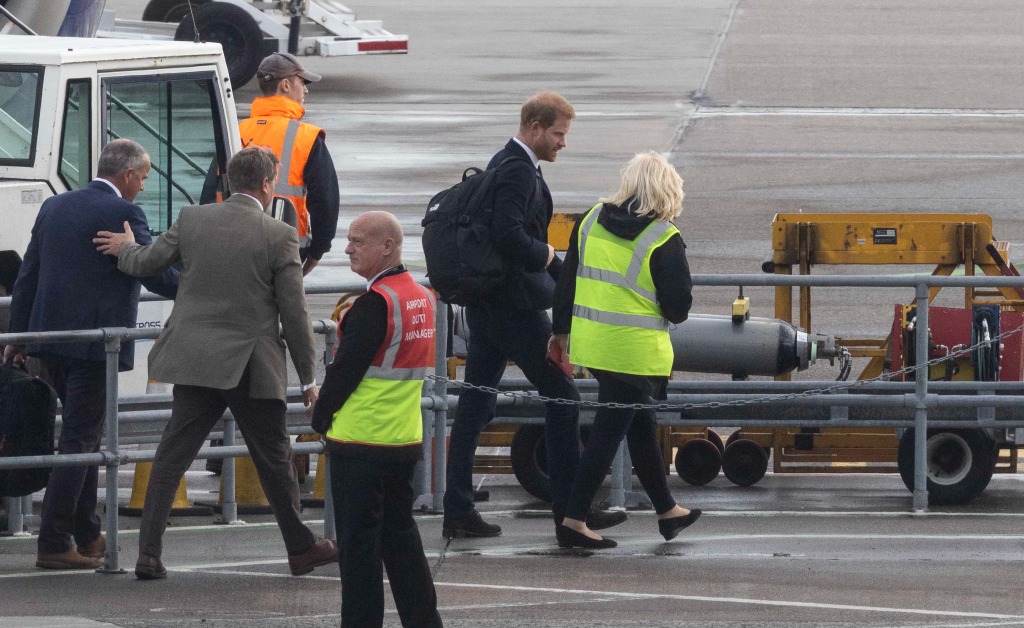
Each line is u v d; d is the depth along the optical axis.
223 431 30.47
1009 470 34.25
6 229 30.70
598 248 26.41
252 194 24.72
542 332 27.27
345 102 97.38
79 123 31.94
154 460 25.19
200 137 34.91
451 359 34.03
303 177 33.28
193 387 24.62
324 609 23.78
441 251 26.59
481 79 107.94
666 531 27.70
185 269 24.55
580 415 32.47
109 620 23.02
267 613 23.52
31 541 28.73
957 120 93.31
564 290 26.59
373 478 21.06
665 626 22.81
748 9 152.50
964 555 27.17
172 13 89.69
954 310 32.31
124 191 26.05
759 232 63.16
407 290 21.22
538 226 27.06
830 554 27.27
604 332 26.28
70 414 25.78
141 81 33.19
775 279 30.72
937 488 31.64
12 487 25.47
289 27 90.50
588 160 79.69
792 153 82.19
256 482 32.50
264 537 29.08
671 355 26.81
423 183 72.69
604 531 29.17
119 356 25.97
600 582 25.36
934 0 160.50
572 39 129.88
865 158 80.75
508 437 34.41
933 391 31.19
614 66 114.69
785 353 32.09
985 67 115.38
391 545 21.45
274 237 24.44
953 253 34.00
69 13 43.19
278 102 33.53
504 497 33.16
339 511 21.28
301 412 28.70
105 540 26.75
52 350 25.44
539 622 23.03
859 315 50.56
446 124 89.62
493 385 28.33
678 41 128.88
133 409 30.34
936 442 31.77
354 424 21.00
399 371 21.06
